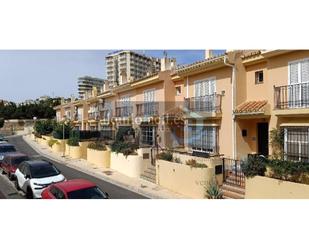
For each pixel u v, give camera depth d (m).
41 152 31.42
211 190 11.38
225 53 14.65
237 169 13.20
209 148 16.42
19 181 14.02
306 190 9.21
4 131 46.31
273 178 10.12
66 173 19.53
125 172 18.42
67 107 43.03
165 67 21.66
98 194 9.94
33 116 48.06
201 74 17.11
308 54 11.66
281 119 12.55
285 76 12.45
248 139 15.01
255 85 14.43
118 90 26.61
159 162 14.98
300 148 11.77
